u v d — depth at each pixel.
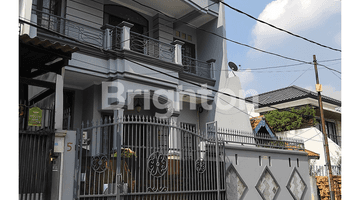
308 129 18.53
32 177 6.17
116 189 7.26
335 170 16.06
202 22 16.23
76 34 11.62
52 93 6.98
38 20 10.77
